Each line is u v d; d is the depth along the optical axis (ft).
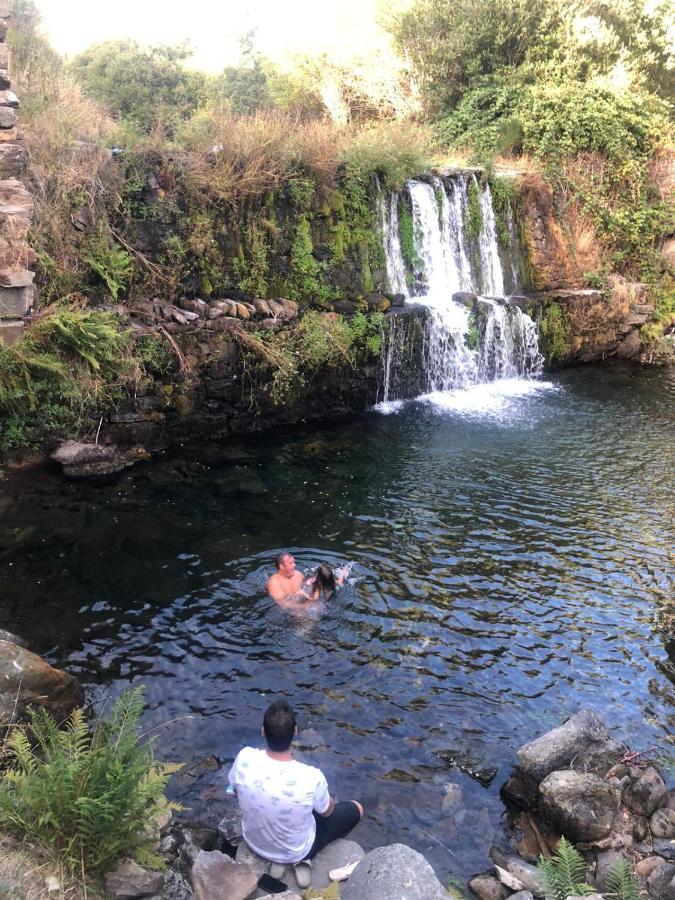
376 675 18.86
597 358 51.72
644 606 22.40
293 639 20.08
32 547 23.88
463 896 13.20
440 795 15.39
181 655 19.26
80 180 31.81
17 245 27.20
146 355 31.04
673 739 17.06
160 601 21.49
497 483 30.91
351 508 28.09
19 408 28.09
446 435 36.40
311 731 16.87
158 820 13.71
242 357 34.24
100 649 19.31
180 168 34.55
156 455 31.89
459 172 47.01
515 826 14.89
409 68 65.82
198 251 34.58
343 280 40.47
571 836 14.40
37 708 15.93
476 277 48.52
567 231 52.65
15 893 10.64
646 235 56.54
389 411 39.68
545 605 22.26
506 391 44.16
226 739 16.61
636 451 34.96
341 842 13.87
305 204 38.65
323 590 21.86
